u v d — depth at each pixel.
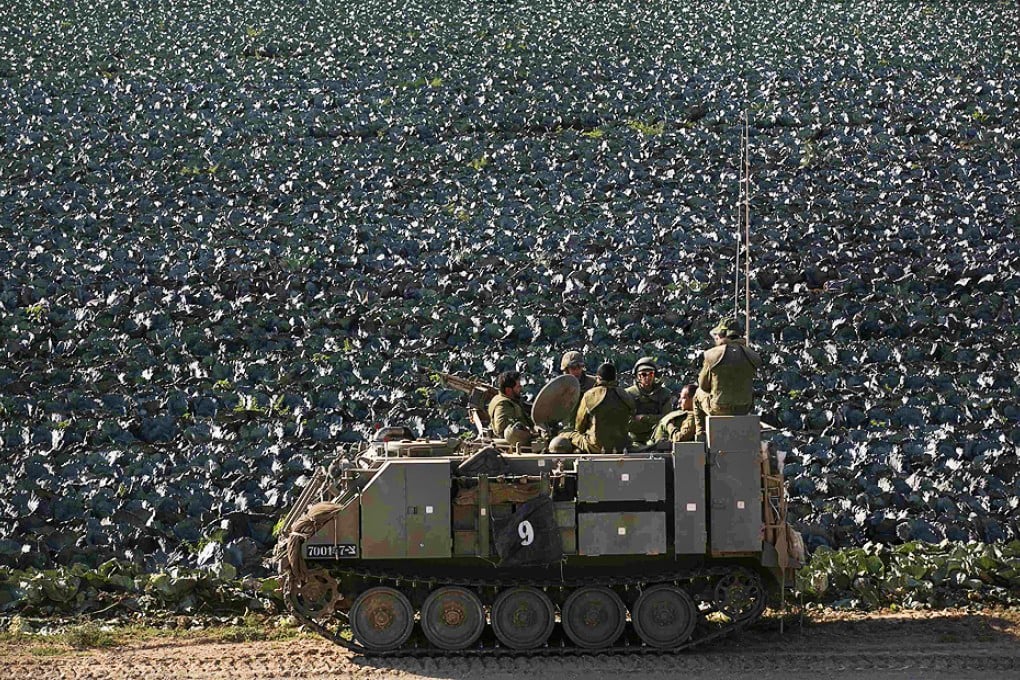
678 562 38.78
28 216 101.25
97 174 112.25
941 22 171.12
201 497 54.34
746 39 164.38
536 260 92.75
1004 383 71.56
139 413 66.69
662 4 186.12
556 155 119.88
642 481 37.56
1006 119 128.75
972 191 107.44
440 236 98.12
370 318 82.75
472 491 37.47
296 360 75.12
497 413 41.97
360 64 153.12
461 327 80.25
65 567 47.69
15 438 62.16
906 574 45.53
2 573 45.28
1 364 73.88
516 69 150.62
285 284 88.19
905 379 70.94
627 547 37.47
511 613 37.88
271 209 105.31
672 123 131.12
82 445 62.03
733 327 38.66
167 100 136.88
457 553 37.53
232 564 48.91
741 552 37.88
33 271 88.25
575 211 105.56
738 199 106.88
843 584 45.34
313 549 37.41
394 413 65.88
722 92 140.00
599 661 37.53
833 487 56.94
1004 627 41.34
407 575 38.09
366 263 92.25
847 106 133.00
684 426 39.81
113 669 36.94
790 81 143.88
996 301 84.12
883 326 80.88
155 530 51.81
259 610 43.72
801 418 66.19
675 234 97.06
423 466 37.47
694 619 38.25
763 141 123.31
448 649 37.84
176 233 98.88
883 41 161.12
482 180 114.00
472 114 133.62
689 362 74.31
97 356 75.75
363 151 121.31
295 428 63.97
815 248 93.81
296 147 123.31
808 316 81.19
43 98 135.12
